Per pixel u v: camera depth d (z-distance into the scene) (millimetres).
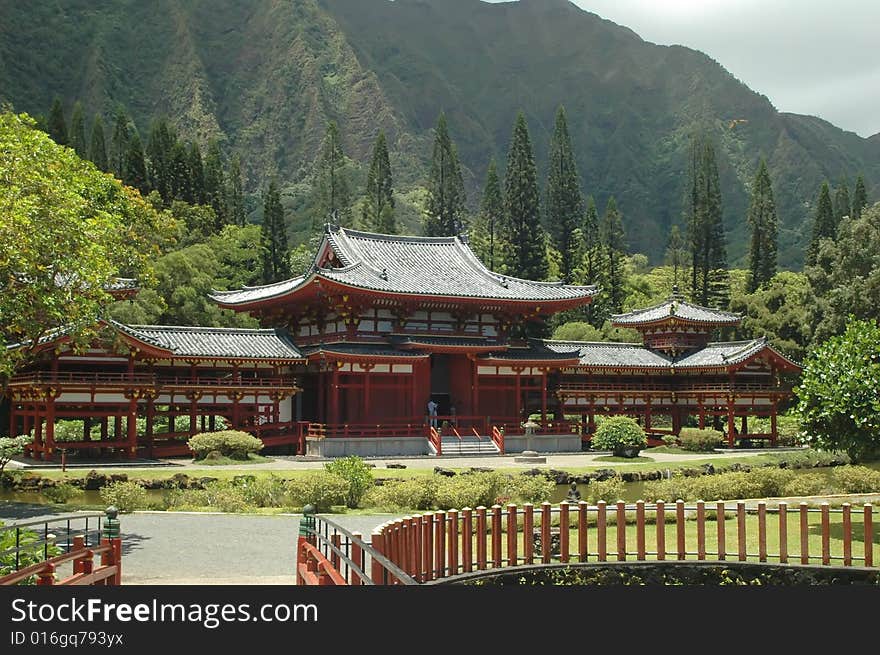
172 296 87438
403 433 66125
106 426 59875
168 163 120500
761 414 79438
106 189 44094
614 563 25609
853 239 90938
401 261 73812
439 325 72688
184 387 59750
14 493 41906
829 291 90188
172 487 43625
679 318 81875
